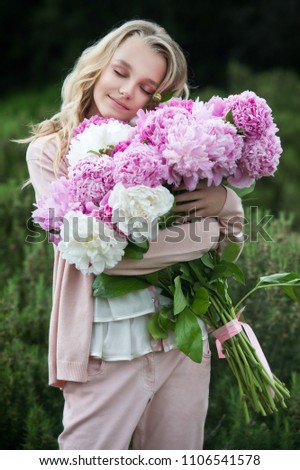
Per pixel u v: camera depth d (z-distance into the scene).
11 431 3.20
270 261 3.38
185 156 2.13
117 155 2.16
